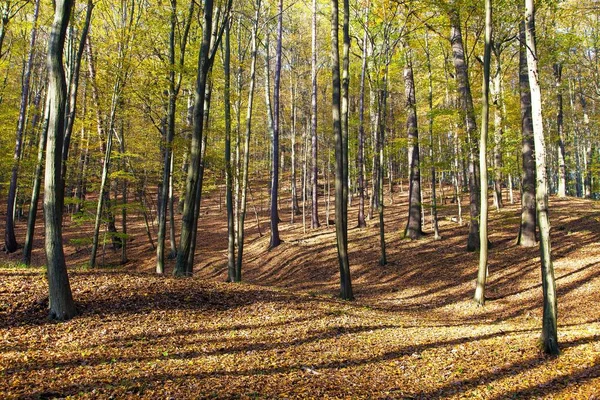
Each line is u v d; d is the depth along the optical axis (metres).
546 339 6.62
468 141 14.61
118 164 20.08
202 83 11.12
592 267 11.96
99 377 5.08
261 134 34.06
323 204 35.84
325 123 29.42
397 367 6.29
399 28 15.84
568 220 17.36
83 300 7.87
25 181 22.59
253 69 14.88
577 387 5.28
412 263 16.14
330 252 19.44
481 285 11.19
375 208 26.61
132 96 14.58
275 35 22.47
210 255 23.91
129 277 9.74
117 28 13.95
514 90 20.14
